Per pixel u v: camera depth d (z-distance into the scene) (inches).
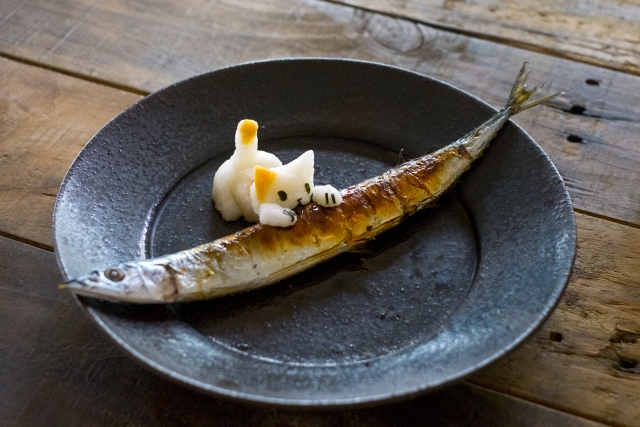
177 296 16.5
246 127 18.4
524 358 16.6
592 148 21.0
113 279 15.9
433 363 15.4
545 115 21.9
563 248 16.9
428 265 17.8
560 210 17.6
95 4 25.1
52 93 22.1
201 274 16.7
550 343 16.9
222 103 20.3
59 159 20.3
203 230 18.6
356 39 24.4
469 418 15.9
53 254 18.2
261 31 24.7
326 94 20.7
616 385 16.3
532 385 16.2
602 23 25.0
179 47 23.9
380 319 16.8
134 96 22.2
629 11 25.4
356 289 17.4
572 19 25.1
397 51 24.0
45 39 23.7
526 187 18.4
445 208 19.1
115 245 17.6
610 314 17.4
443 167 19.0
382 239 18.4
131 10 25.1
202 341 16.2
